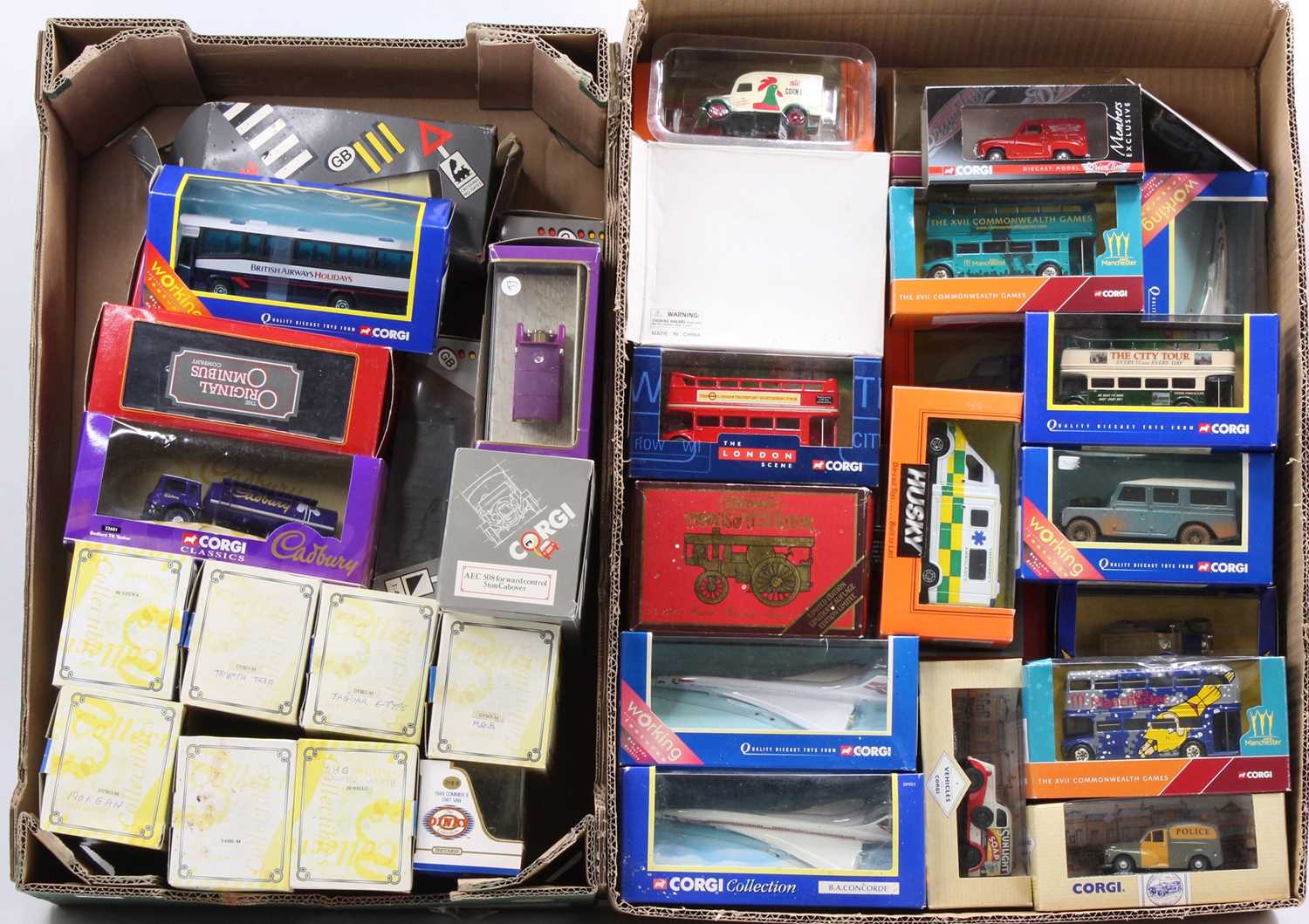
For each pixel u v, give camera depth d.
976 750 1.46
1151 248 1.56
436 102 1.77
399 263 1.51
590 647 1.65
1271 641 1.52
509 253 1.51
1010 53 1.67
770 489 1.50
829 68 1.65
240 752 1.41
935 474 1.49
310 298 1.51
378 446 1.49
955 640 1.48
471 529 1.38
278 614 1.43
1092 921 1.40
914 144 1.61
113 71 1.63
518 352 1.49
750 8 1.59
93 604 1.43
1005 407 1.49
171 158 1.69
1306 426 1.47
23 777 1.44
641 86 1.63
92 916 1.51
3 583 1.71
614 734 1.42
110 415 1.46
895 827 1.43
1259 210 1.58
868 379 1.52
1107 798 1.43
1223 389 1.48
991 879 1.43
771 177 1.56
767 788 1.45
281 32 1.87
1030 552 1.46
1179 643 1.53
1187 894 1.42
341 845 1.40
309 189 1.53
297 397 1.48
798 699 1.46
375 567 1.54
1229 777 1.43
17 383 1.76
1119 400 1.48
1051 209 1.56
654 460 1.50
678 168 1.55
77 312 1.68
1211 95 1.67
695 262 1.54
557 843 1.42
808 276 1.54
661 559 1.48
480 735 1.41
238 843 1.40
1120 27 1.61
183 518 1.46
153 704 1.42
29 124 1.81
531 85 1.71
